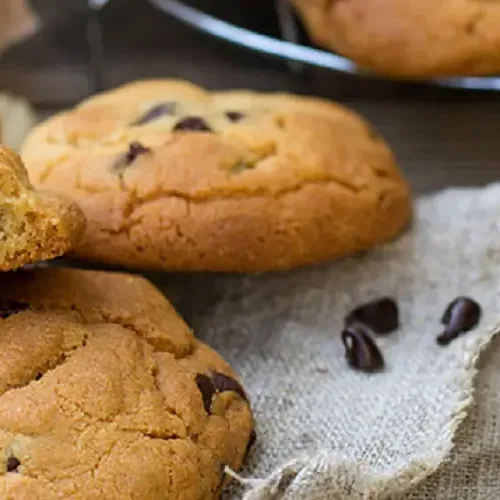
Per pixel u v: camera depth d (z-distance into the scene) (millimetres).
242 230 402
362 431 380
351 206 412
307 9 476
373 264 418
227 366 389
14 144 473
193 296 415
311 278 416
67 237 372
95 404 363
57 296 383
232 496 371
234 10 504
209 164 404
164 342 383
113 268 412
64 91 503
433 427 374
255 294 415
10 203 368
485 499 375
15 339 369
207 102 434
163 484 359
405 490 366
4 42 505
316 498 360
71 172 410
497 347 387
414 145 484
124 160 408
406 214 425
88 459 357
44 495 352
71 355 370
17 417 358
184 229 401
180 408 369
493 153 480
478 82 466
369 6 460
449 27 452
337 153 417
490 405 381
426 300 413
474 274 416
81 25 525
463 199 432
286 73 508
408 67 458
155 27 524
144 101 431
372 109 497
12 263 370
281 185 407
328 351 404
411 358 396
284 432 384
